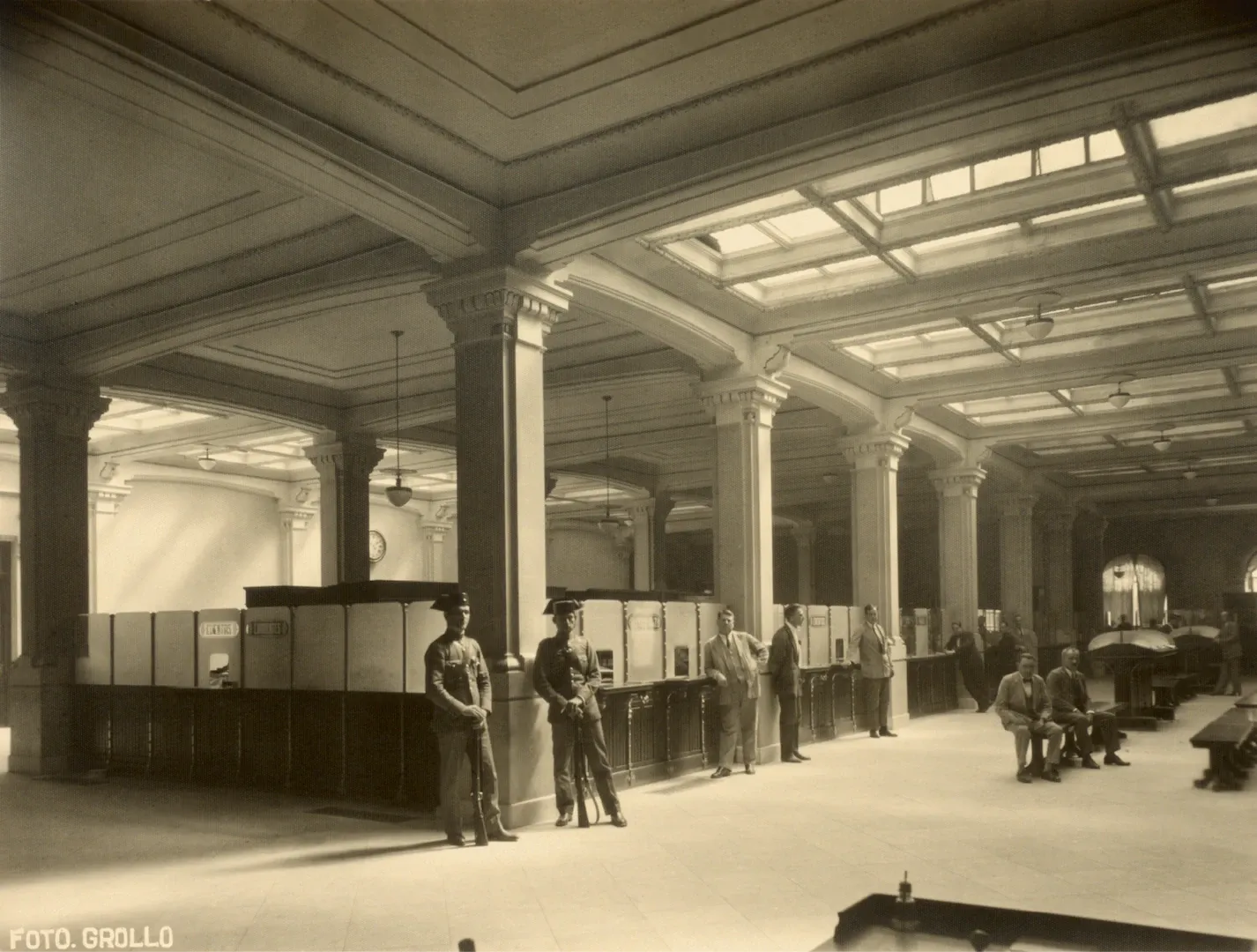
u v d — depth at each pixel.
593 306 10.41
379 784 9.77
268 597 11.16
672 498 26.80
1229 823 8.52
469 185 8.20
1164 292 10.87
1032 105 6.36
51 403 12.15
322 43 6.19
